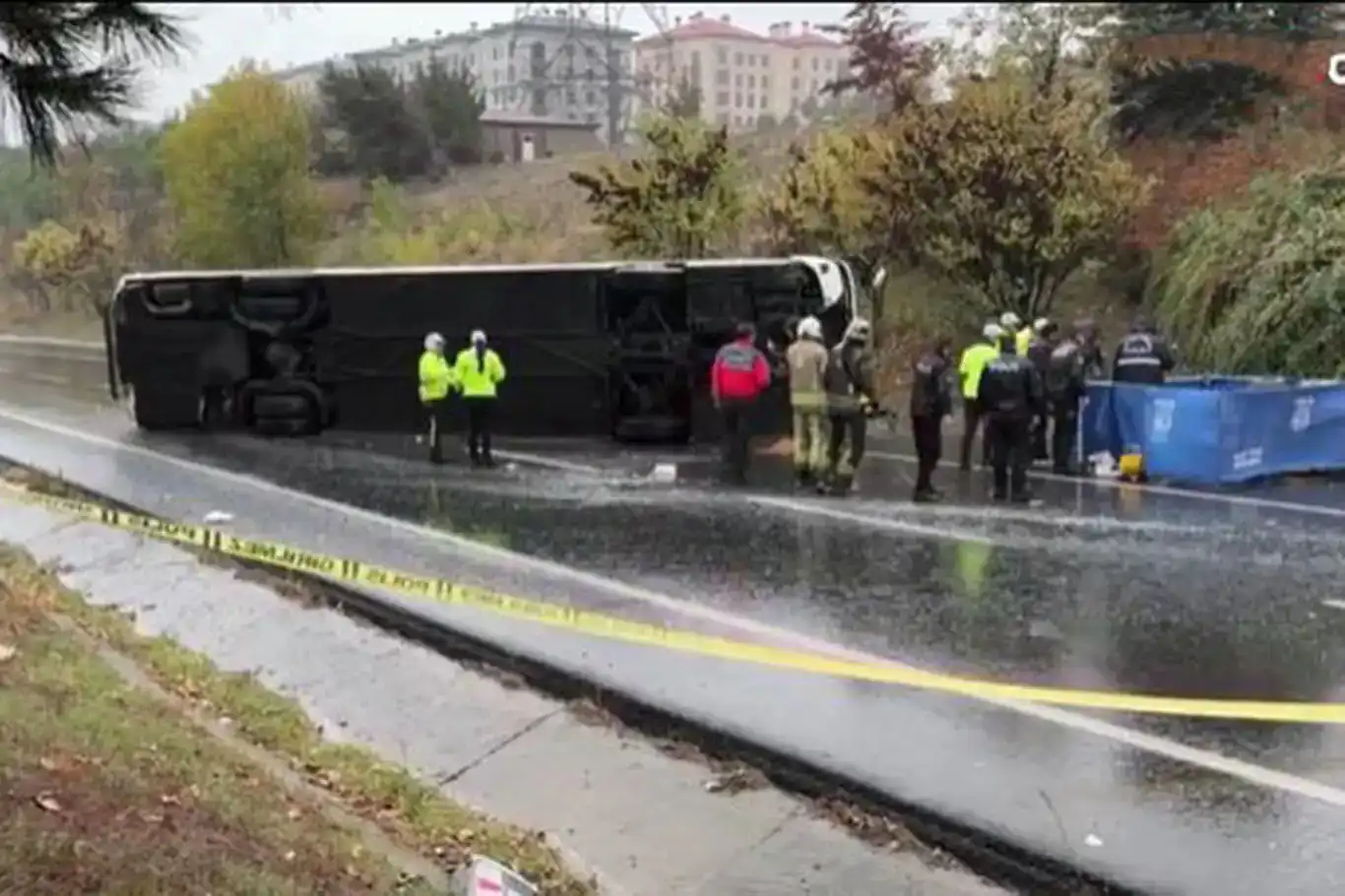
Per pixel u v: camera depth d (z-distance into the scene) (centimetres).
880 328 1894
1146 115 2125
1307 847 552
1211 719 690
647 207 2091
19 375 1273
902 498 1291
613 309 1658
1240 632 838
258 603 915
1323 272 1561
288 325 1723
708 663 784
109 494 1266
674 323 1644
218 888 410
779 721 695
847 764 641
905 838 572
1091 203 1858
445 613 878
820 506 1252
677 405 1658
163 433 1725
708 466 1494
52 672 661
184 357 1725
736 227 2103
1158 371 1454
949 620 870
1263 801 593
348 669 799
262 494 1302
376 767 634
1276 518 1177
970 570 996
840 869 552
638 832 593
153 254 1869
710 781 637
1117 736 668
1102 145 1981
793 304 1589
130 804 470
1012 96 1923
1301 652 798
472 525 1166
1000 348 1417
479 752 686
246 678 757
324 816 544
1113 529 1136
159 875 406
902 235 1989
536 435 1705
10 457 1260
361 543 1095
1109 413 1442
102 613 859
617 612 891
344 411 1744
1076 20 2312
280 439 1705
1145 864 541
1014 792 608
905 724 689
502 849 552
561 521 1184
